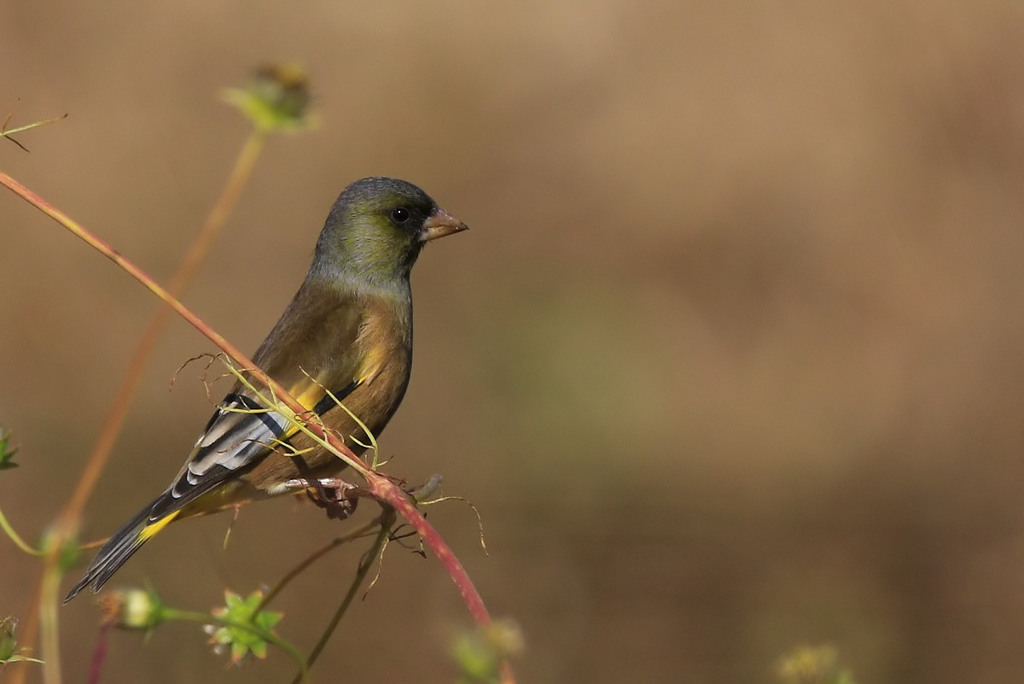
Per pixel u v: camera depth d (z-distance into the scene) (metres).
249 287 16.58
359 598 12.96
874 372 16.89
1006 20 17.42
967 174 17.47
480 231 17.72
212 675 11.67
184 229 16.55
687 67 18.47
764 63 18.22
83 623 11.58
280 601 12.78
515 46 18.66
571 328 16.55
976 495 15.66
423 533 4.88
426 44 18.34
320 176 17.42
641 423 15.89
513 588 13.79
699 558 14.45
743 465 15.96
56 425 14.33
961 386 16.62
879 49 17.77
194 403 15.10
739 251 17.75
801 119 17.94
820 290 17.52
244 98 4.85
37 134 16.25
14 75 16.47
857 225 17.56
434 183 17.75
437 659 12.68
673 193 17.97
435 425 15.74
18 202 15.88
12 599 12.34
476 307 16.95
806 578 14.18
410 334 8.33
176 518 6.99
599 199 18.05
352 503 7.41
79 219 16.05
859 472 15.99
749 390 16.77
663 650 13.27
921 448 16.27
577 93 18.56
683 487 15.44
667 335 16.95
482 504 14.82
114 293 15.84
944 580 14.43
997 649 13.39
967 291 17.11
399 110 17.98
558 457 15.47
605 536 14.63
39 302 15.45
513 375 16.11
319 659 12.48
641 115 18.38
